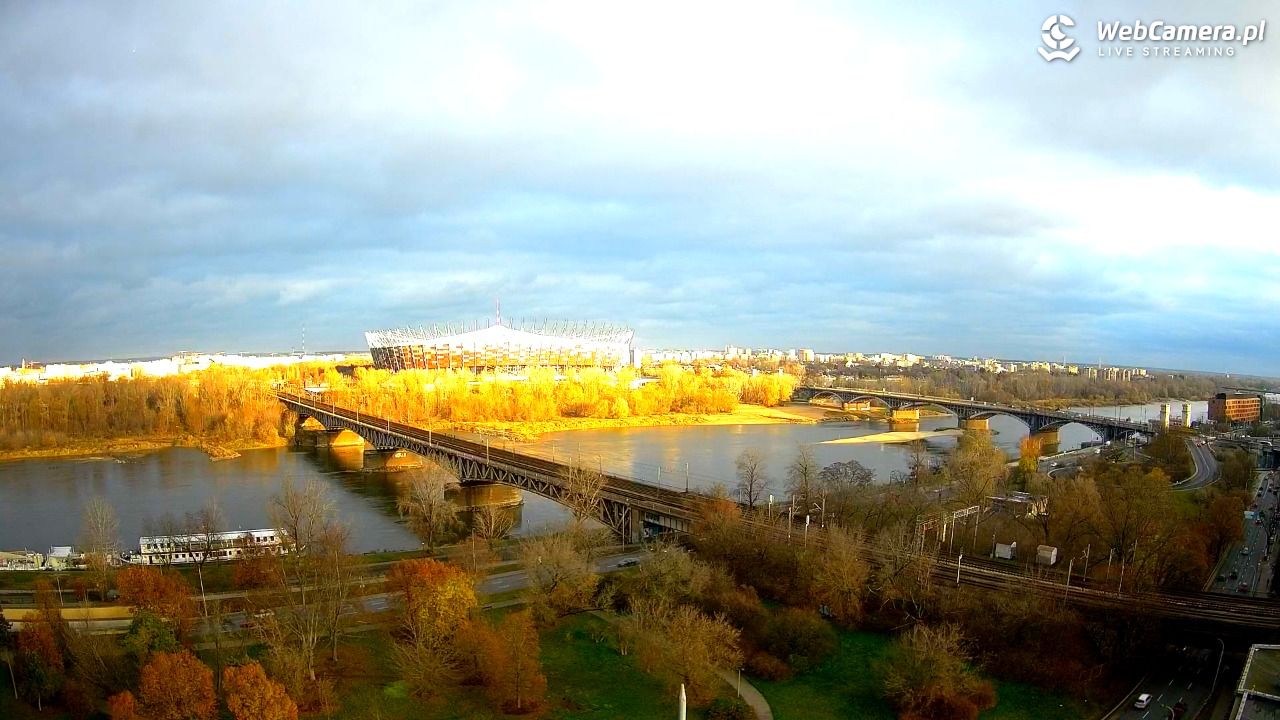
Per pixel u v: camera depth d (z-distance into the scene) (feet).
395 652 365.61
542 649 401.49
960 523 602.85
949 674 352.69
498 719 332.39
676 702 350.43
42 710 324.60
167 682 291.17
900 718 343.26
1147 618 394.73
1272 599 456.45
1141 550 518.37
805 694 366.22
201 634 384.06
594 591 454.40
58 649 336.49
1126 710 358.02
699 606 429.38
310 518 512.22
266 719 286.66
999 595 422.41
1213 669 399.24
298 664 324.19
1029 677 382.42
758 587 483.51
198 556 537.65
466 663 365.81
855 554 459.32
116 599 442.09
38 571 514.68
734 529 522.06
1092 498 595.88
